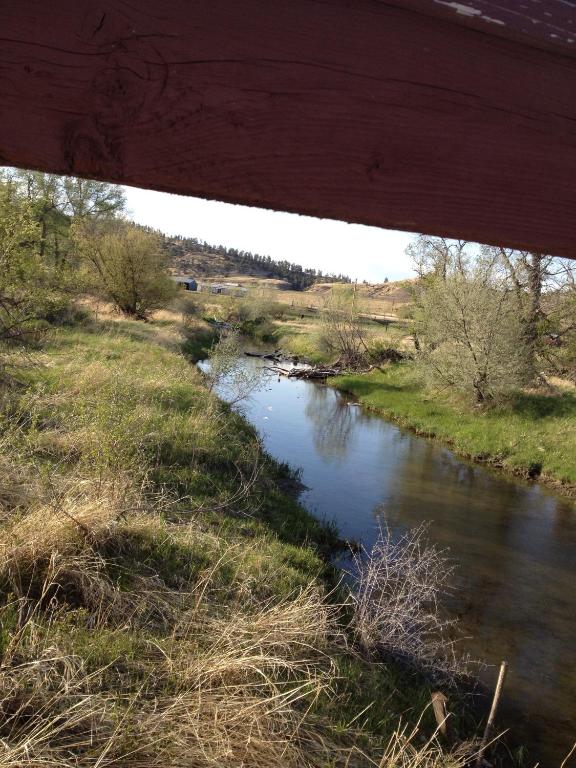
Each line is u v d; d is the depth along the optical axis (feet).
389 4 2.46
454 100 2.58
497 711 17.01
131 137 2.33
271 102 2.42
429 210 2.63
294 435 50.62
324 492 35.60
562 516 35.65
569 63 2.68
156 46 2.31
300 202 2.52
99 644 10.96
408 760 11.14
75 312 66.33
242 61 2.38
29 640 10.23
